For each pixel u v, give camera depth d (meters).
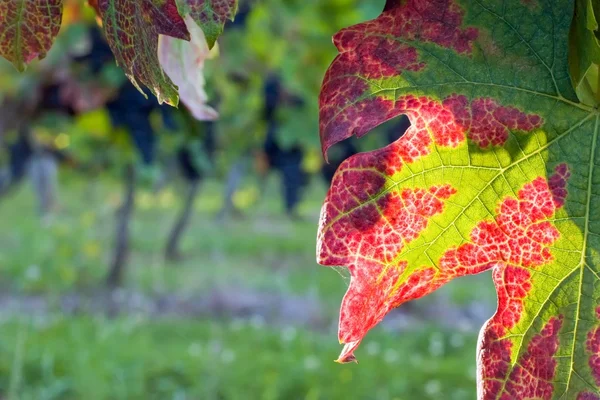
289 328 8.28
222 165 10.49
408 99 0.67
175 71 0.89
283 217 20.77
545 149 0.68
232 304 9.58
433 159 0.67
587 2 0.63
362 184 0.67
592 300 0.69
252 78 5.30
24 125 6.75
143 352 6.80
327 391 5.98
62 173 12.73
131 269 11.29
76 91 4.41
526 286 0.69
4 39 0.77
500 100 0.67
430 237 0.68
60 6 0.76
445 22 0.67
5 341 6.72
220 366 6.33
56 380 5.83
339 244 0.67
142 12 0.66
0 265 10.41
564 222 0.68
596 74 0.67
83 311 8.72
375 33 0.68
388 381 6.30
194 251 13.63
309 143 5.89
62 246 10.05
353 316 0.66
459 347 7.88
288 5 4.28
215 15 0.63
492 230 0.69
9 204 20.08
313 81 4.87
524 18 0.67
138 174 8.24
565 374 0.69
